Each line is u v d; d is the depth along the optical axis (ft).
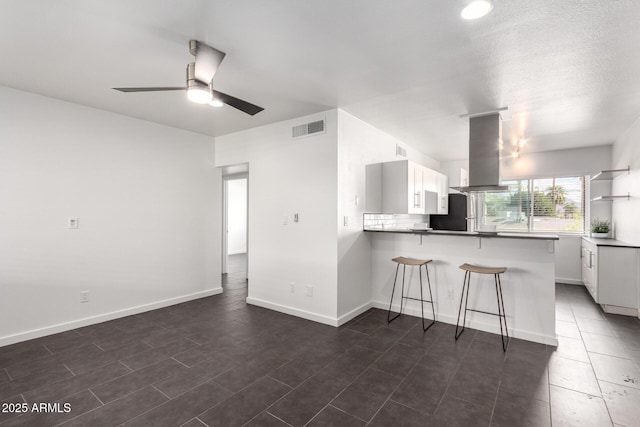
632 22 6.12
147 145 13.01
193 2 5.56
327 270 11.55
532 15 5.94
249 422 6.09
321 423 6.07
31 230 10.07
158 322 11.64
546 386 7.38
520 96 10.02
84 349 9.31
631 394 7.06
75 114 11.00
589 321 11.86
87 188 11.34
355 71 8.38
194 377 7.73
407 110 11.42
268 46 7.11
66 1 5.50
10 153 9.66
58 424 6.02
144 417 6.23
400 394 7.04
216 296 15.31
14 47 7.15
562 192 19.11
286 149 12.72
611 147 17.01
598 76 8.55
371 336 10.32
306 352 9.13
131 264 12.55
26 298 9.98
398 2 5.57
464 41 6.89
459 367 8.26
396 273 12.81
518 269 10.34
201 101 7.26
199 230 14.99
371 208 13.21
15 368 8.16
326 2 5.57
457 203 18.90
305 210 12.14
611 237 16.34
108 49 7.23
